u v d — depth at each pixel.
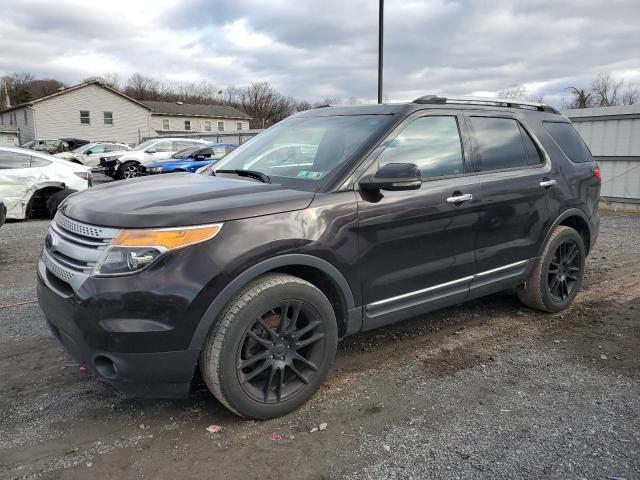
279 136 4.08
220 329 2.74
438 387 3.39
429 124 3.73
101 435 2.85
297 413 3.07
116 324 2.56
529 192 4.24
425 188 3.55
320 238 3.01
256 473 2.54
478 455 2.67
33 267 6.54
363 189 3.25
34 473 2.52
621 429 2.89
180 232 2.63
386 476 2.51
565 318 4.70
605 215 11.25
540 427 2.92
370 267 3.29
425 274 3.60
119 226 2.64
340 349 3.98
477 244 3.92
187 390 2.80
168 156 20.97
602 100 36.47
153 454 2.68
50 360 3.77
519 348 4.02
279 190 3.12
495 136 4.19
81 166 11.02
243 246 2.74
